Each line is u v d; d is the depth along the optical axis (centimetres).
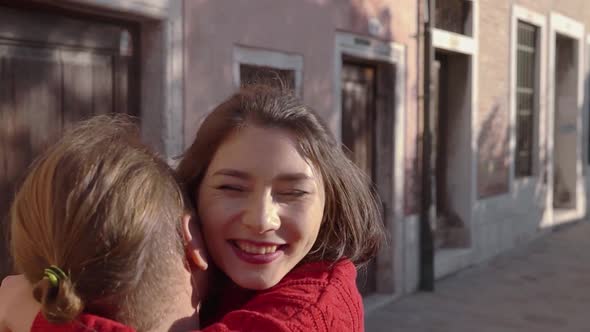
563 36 1034
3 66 299
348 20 532
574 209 1095
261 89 119
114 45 352
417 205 647
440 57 750
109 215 93
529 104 940
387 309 582
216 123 113
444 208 776
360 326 118
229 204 109
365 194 124
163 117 362
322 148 113
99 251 93
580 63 1070
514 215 873
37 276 101
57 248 95
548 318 571
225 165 109
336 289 114
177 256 103
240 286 120
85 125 108
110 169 97
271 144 108
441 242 762
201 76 390
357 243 123
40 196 99
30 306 108
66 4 315
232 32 415
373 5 564
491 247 814
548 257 817
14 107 304
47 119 319
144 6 344
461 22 743
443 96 764
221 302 123
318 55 498
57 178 97
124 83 358
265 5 443
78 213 94
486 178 802
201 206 112
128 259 94
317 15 495
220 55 405
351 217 120
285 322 104
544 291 658
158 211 99
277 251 111
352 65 577
